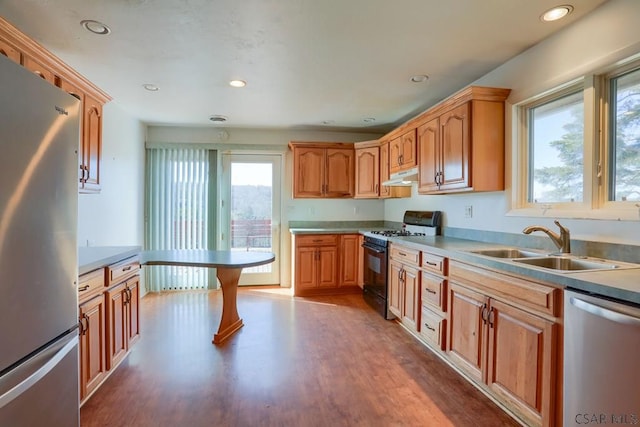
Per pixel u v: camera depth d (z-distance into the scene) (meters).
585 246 2.08
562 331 1.59
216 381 2.39
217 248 4.83
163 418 1.98
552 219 2.31
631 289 1.29
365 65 2.72
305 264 4.63
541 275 1.67
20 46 1.85
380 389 2.30
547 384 1.66
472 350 2.26
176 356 2.78
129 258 2.62
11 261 1.16
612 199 2.00
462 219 3.31
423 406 2.11
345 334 3.27
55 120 1.38
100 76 2.95
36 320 1.29
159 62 2.66
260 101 3.67
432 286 2.75
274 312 3.92
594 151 2.03
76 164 1.54
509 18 2.05
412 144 3.68
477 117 2.68
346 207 5.31
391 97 3.53
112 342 2.32
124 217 4.02
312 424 1.94
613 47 1.88
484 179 2.70
